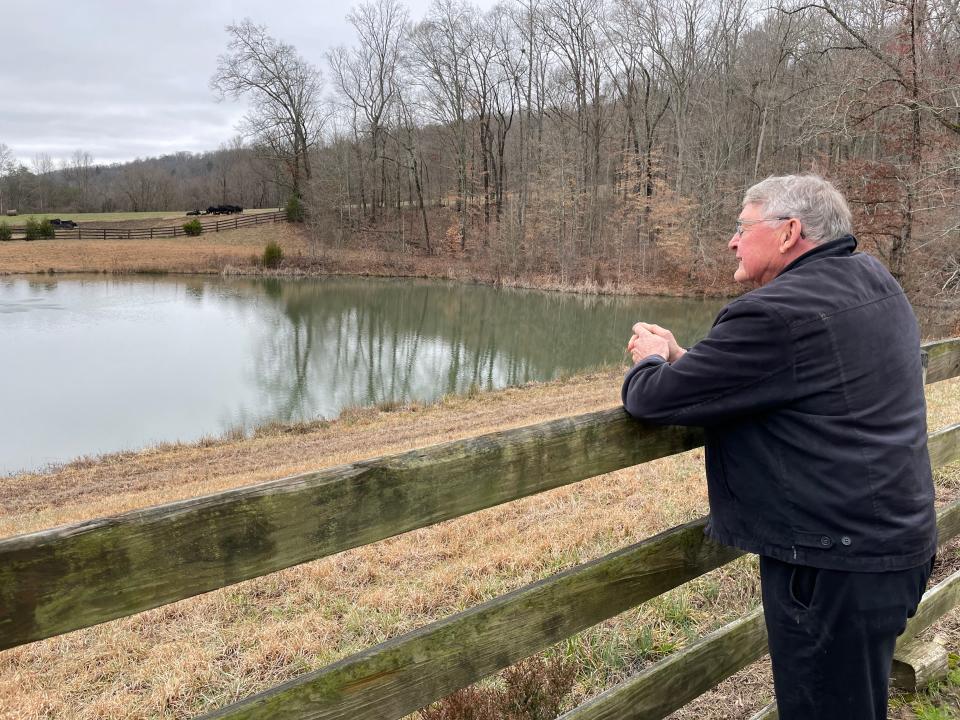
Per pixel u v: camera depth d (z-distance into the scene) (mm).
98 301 34562
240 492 1136
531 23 50312
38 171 102000
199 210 72812
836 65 18891
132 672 3834
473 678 1488
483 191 53562
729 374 1541
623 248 42938
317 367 22203
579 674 2969
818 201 1682
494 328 29078
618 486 6000
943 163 15086
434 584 4438
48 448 13852
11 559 938
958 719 2305
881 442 1509
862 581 1502
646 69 46250
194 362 22312
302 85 57406
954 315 16500
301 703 1241
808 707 1600
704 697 2613
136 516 1037
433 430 13352
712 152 39812
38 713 3523
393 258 51031
